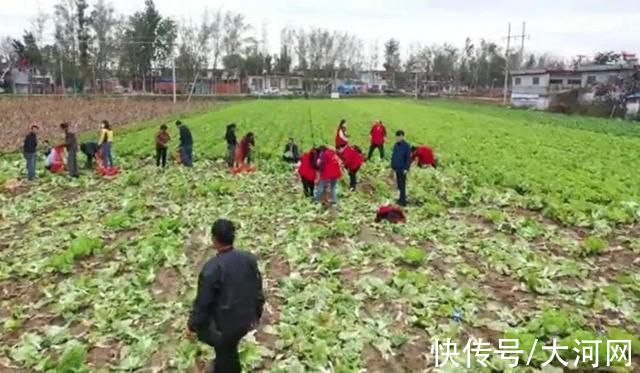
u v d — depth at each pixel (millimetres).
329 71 147750
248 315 6211
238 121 46938
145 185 19484
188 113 58125
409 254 11039
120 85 120312
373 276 10359
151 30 119438
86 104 61719
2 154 26672
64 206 16688
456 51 157625
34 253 11938
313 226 13555
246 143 22266
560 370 7000
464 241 12734
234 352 6340
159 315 8742
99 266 11156
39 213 15938
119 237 13234
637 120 58250
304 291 9484
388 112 61938
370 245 12133
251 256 6402
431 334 8047
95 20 107188
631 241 12906
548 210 15492
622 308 9070
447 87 153000
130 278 10297
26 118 42875
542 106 80875
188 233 13250
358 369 7152
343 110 64938
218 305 6105
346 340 7828
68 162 20984
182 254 11438
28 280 10523
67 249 11750
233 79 130250
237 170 21938
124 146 29422
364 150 27797
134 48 116125
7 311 9195
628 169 22891
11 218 15266
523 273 10469
